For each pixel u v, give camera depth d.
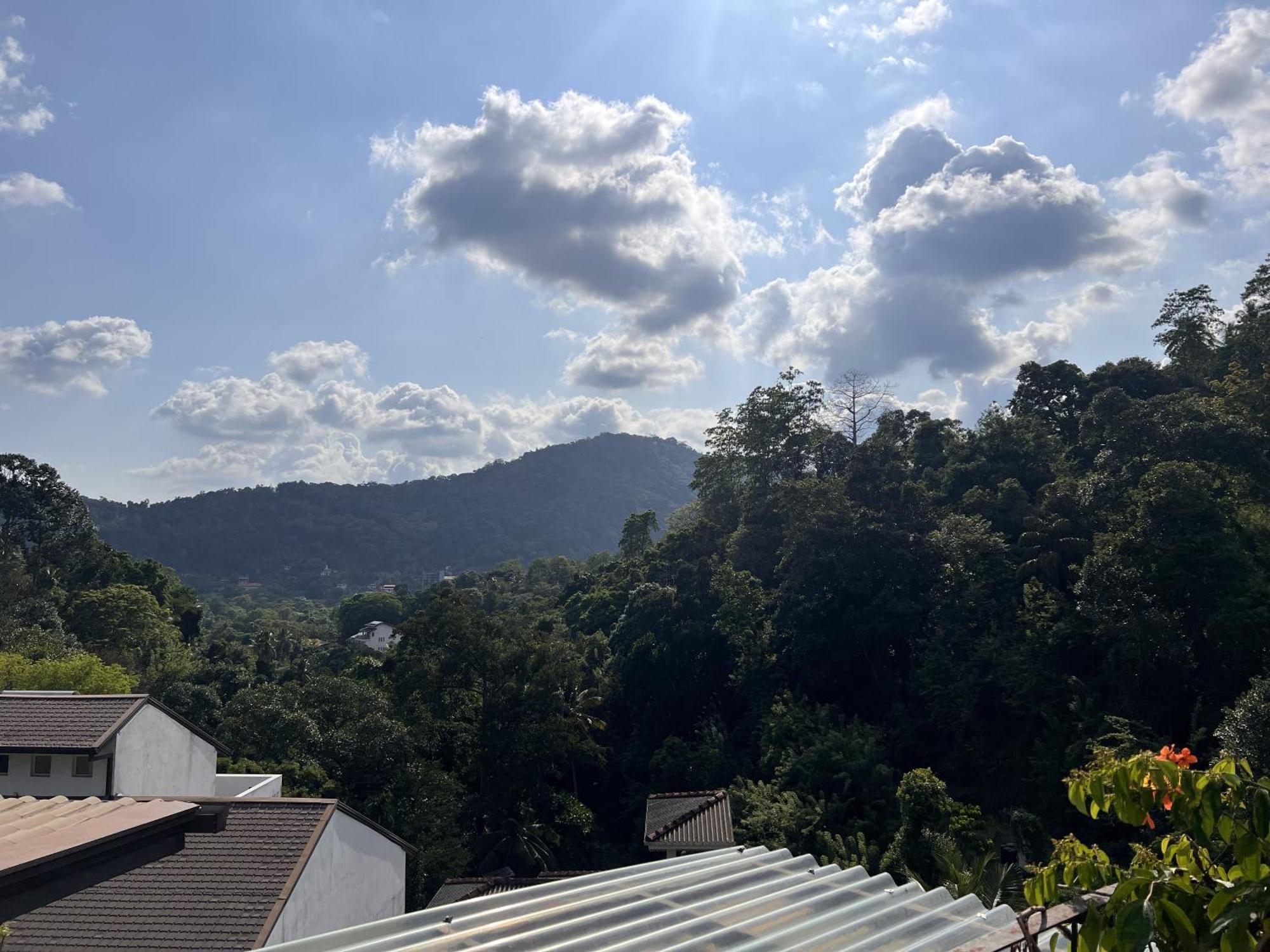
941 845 25.30
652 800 27.00
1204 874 3.94
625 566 66.56
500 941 6.14
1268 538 32.53
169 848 8.05
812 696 42.12
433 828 33.19
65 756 17.81
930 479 53.91
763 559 52.44
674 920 6.59
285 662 87.56
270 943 12.20
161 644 62.47
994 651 35.50
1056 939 4.08
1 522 67.75
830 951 5.78
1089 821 29.77
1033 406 60.00
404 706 40.50
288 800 15.80
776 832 30.41
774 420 64.00
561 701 41.88
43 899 6.74
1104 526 38.69
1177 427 39.75
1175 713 31.33
